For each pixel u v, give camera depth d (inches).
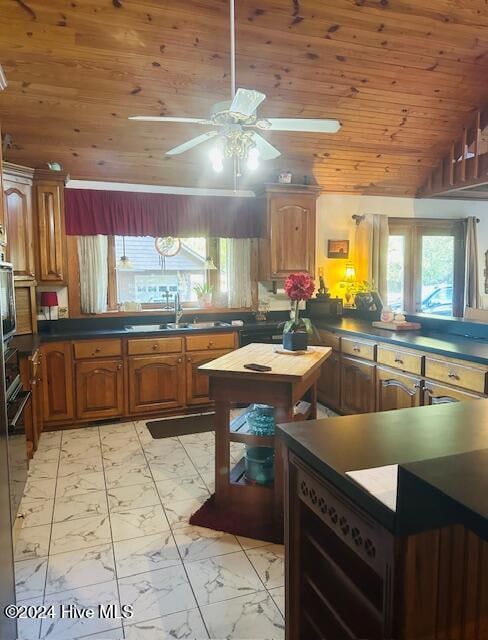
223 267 204.1
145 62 134.1
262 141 106.5
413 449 51.4
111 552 92.4
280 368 103.6
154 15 121.2
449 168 201.6
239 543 95.6
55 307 175.5
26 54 126.5
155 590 81.4
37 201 156.6
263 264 200.5
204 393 181.3
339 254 217.2
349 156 193.3
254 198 199.8
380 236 214.8
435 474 34.2
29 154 160.2
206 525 101.6
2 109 141.9
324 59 143.0
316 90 155.3
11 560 69.2
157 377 174.2
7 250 141.9
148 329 177.8
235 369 102.3
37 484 122.0
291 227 193.8
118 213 178.5
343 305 216.5
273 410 110.6
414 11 131.3
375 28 134.7
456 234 236.5
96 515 106.4
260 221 198.8
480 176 188.1
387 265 218.7
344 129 176.9
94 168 172.9
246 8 122.3
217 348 181.6
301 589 56.4
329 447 52.2
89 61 131.4
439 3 130.0
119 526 101.8
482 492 31.0
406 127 181.9
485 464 36.1
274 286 207.6
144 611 76.4
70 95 141.2
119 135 160.1
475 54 150.3
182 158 175.3
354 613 48.6
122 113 150.7
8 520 68.7
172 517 105.6
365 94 160.9
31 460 137.1
